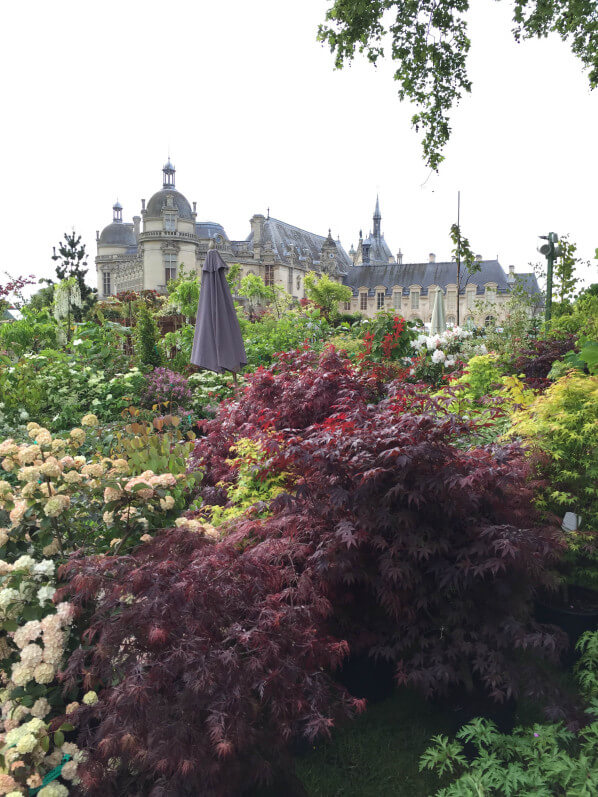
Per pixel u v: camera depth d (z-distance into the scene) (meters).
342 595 3.37
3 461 3.53
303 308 17.20
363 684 3.51
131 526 3.48
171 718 2.35
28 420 7.82
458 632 3.26
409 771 3.04
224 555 2.87
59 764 2.71
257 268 89.50
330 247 99.38
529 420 4.39
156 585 2.57
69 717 2.61
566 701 3.14
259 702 2.48
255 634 2.49
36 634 2.75
